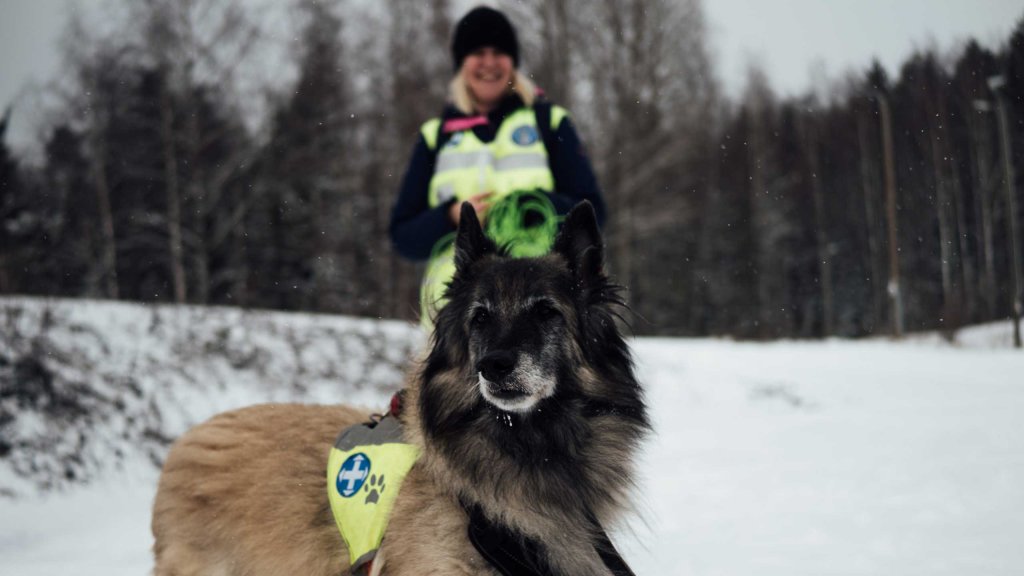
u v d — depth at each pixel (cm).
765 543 464
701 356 1623
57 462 688
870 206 3809
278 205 2455
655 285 3528
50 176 1906
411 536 299
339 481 313
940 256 3562
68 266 1967
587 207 331
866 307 3975
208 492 348
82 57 1867
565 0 2461
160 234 2244
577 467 318
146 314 1018
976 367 1556
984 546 423
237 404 870
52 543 517
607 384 326
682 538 485
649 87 2589
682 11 2650
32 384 754
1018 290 2672
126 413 776
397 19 2353
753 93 3897
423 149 455
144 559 477
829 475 627
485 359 290
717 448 804
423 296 405
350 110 2202
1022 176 3256
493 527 301
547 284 318
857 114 3841
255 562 330
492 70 439
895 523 480
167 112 1931
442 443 308
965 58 3105
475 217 340
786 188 4034
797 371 1494
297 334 1070
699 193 3506
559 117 438
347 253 2434
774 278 3794
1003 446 681
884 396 1189
